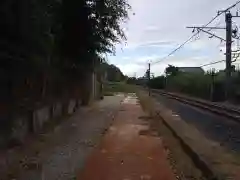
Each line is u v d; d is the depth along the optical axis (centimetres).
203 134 1521
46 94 1561
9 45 1033
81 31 1883
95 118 2052
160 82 9675
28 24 1058
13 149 1060
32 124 1314
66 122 1792
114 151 1153
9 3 940
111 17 2127
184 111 2688
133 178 845
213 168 882
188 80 6191
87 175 859
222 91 4088
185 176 867
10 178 804
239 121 2005
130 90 6944
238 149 1162
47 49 1337
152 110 2717
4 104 1042
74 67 2205
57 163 955
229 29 3241
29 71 1259
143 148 1220
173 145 1288
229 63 3344
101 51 2288
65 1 1670
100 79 4303
